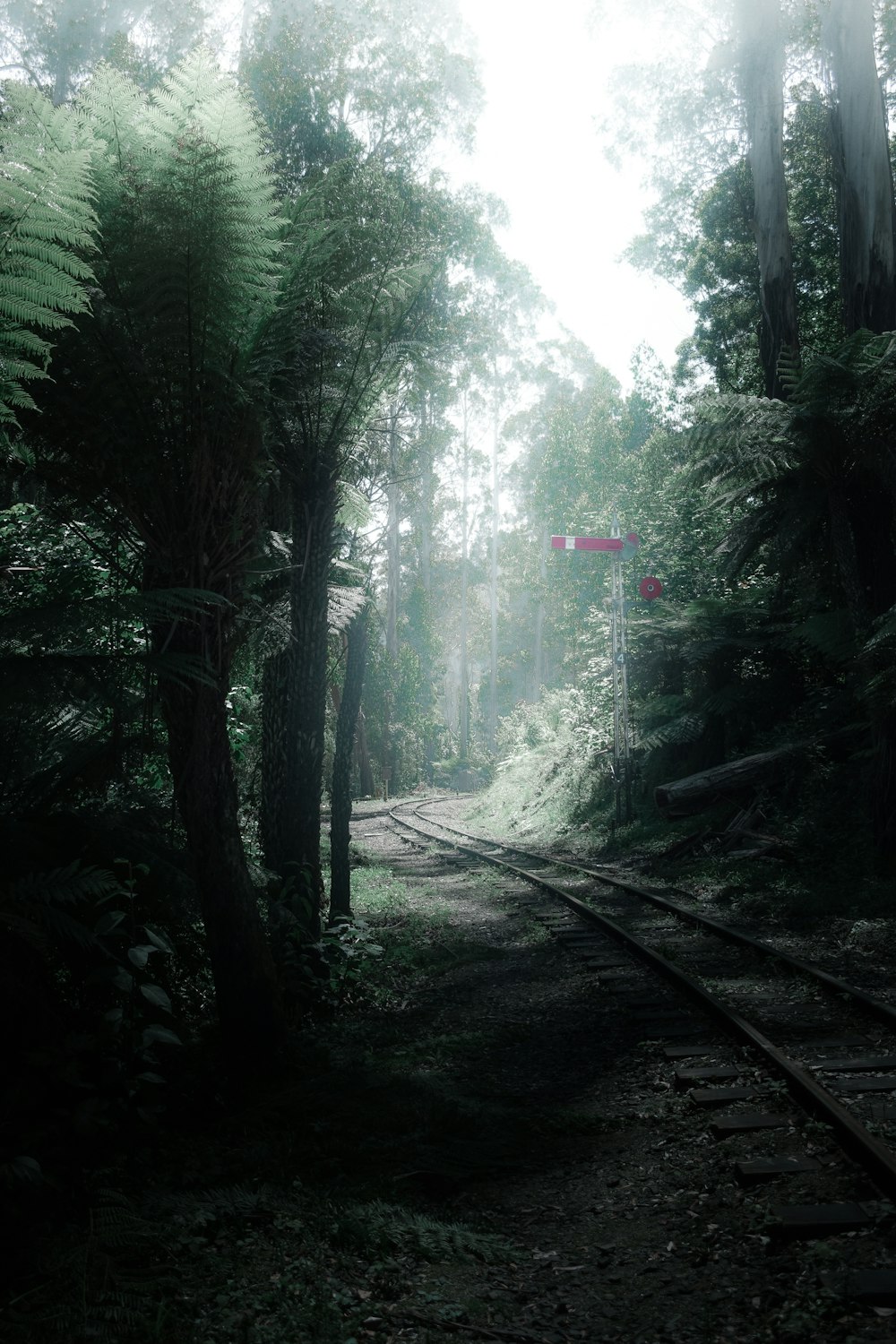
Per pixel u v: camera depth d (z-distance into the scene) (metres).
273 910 7.20
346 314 6.74
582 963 9.13
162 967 5.77
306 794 7.89
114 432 5.20
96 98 4.86
